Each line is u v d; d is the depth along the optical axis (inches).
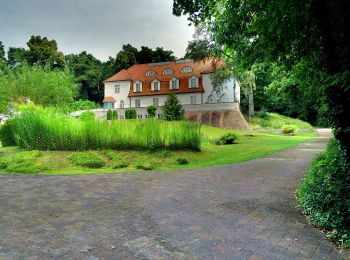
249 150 742.5
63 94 1309.1
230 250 166.1
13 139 677.9
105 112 1763.0
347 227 193.9
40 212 229.1
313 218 221.6
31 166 460.1
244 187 332.5
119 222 209.6
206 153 627.8
